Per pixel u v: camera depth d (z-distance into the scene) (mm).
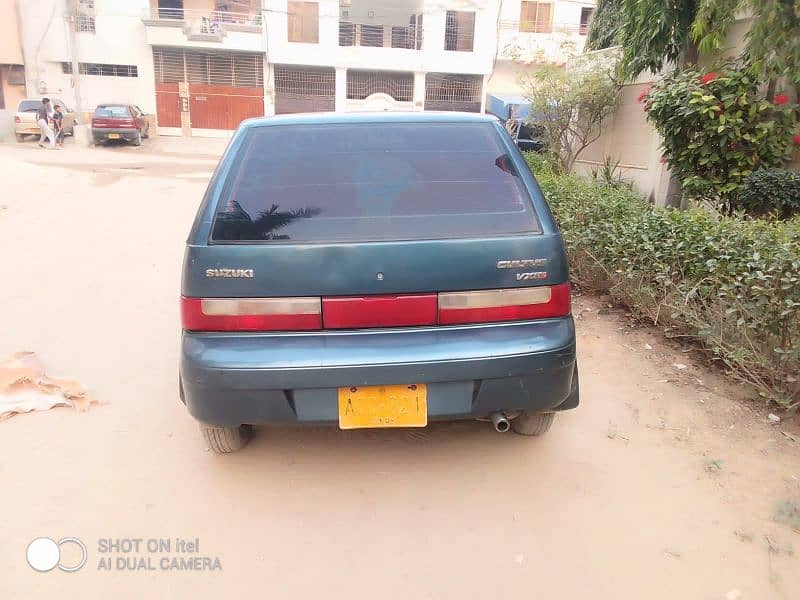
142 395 3602
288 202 2609
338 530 2486
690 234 4109
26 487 2732
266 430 3217
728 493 2689
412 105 29953
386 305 2461
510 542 2416
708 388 3586
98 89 28328
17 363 3799
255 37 27969
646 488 2730
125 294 5422
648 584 2203
